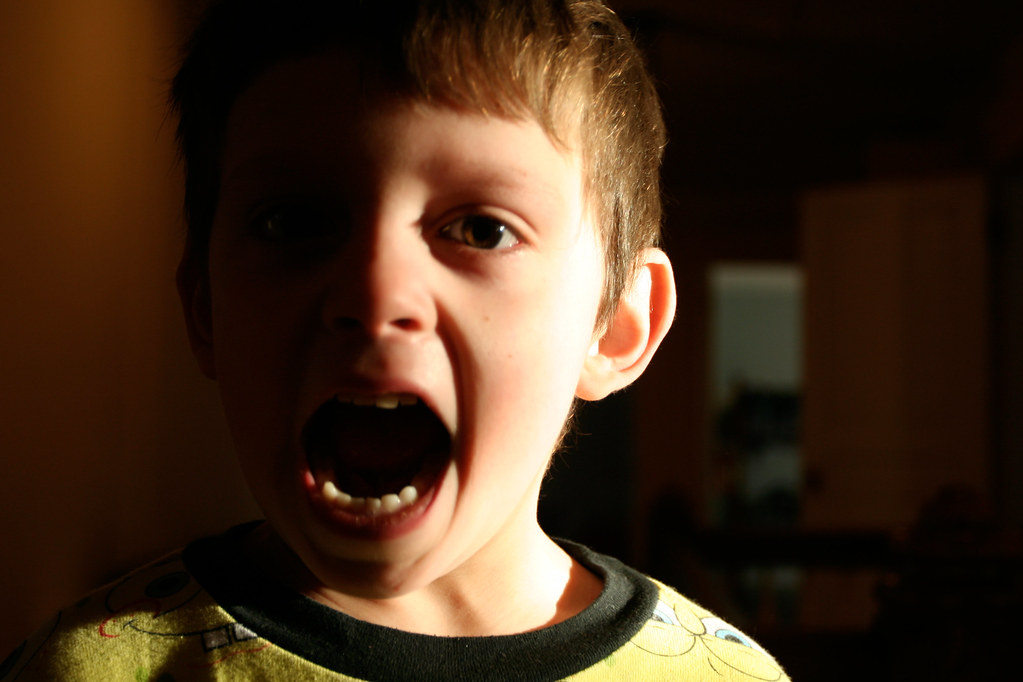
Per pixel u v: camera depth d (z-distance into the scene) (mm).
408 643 360
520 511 397
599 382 417
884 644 907
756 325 6340
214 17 376
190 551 400
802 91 2975
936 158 3150
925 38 2580
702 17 2438
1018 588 816
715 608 1498
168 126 1089
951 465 2656
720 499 4727
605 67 392
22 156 648
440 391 316
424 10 330
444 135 324
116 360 887
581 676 377
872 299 2797
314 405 315
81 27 791
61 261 730
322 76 327
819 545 1659
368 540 307
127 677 354
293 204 332
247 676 352
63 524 724
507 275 331
